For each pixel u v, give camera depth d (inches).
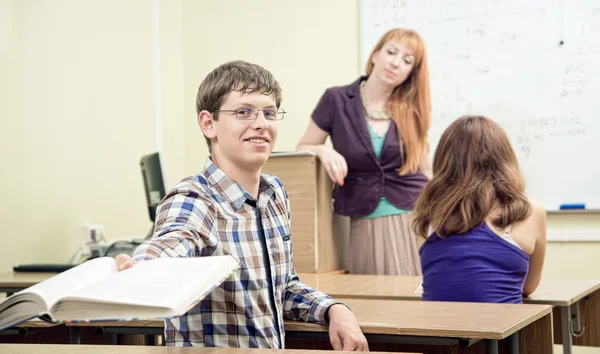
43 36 134.6
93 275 38.4
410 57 129.7
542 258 79.4
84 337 81.4
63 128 138.2
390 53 129.5
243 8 169.3
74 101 141.3
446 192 79.2
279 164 119.0
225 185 54.6
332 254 123.5
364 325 55.1
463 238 77.2
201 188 53.5
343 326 54.0
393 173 125.0
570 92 138.6
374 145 125.4
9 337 80.1
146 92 162.4
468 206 77.0
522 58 142.4
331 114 132.0
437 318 57.6
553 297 81.6
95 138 146.3
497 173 78.1
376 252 123.7
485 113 145.3
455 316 58.6
